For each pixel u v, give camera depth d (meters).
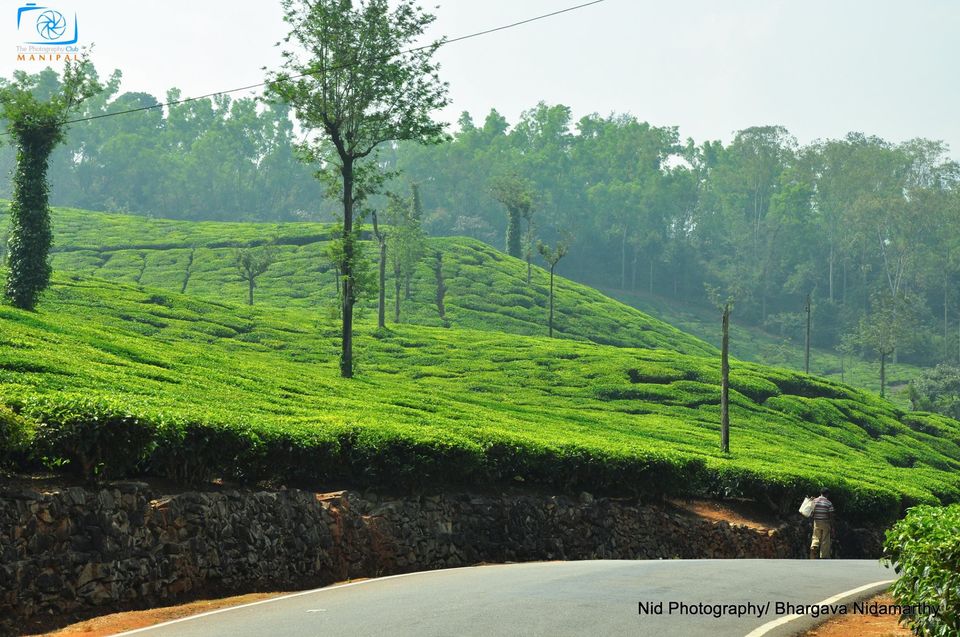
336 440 24.12
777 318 191.25
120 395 25.39
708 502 37.72
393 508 23.23
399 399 42.34
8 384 23.11
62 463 17.28
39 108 48.62
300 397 37.47
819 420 75.38
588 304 133.25
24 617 14.55
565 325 120.69
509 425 39.19
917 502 44.50
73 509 15.93
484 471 27.02
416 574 19.09
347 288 53.09
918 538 12.09
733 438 57.53
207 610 16.12
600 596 14.91
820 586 17.41
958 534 11.05
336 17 48.19
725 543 33.34
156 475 20.16
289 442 22.86
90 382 27.41
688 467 34.25
